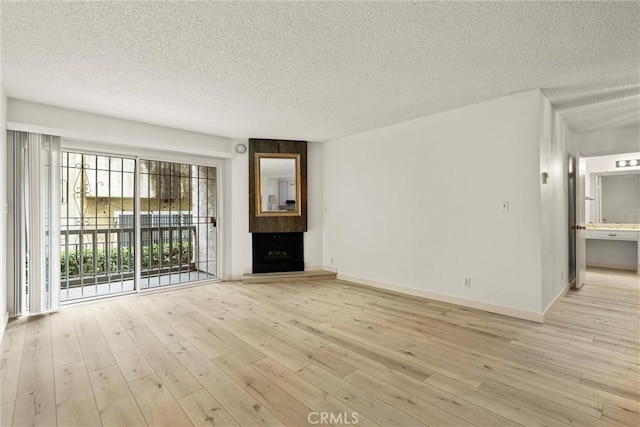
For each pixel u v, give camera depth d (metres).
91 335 2.91
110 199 4.25
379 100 3.52
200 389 2.02
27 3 1.83
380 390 1.99
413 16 1.99
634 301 3.90
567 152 4.50
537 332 2.91
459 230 3.79
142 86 3.07
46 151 3.57
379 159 4.70
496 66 2.70
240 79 2.93
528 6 1.89
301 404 1.85
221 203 5.21
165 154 4.65
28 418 1.73
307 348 2.61
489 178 3.52
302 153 5.43
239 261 5.26
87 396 1.94
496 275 3.48
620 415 1.71
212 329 3.05
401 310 3.61
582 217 4.73
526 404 1.82
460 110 3.77
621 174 6.11
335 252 5.43
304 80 2.97
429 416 1.73
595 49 2.41
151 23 2.05
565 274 4.36
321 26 2.10
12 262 3.36
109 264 4.25
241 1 1.83
